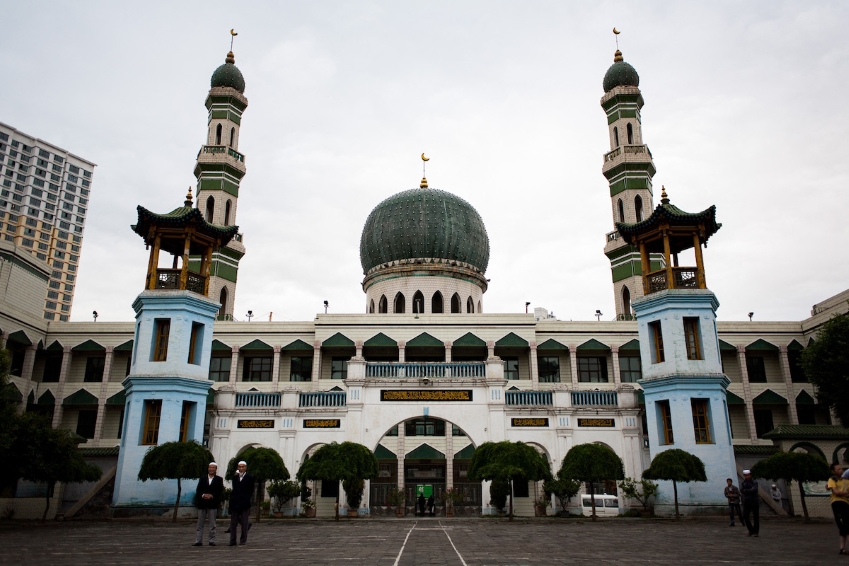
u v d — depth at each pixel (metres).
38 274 60.75
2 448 32.38
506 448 34.22
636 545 19.81
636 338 62.03
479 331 61.62
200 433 39.09
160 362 38.81
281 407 39.91
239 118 73.50
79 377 60.78
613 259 68.62
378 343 60.25
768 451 46.50
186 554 17.09
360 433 39.06
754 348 60.59
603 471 33.12
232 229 43.22
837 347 44.62
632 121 72.31
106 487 40.75
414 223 67.88
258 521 33.25
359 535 23.84
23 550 18.42
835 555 16.92
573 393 40.62
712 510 36.56
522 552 17.59
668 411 39.62
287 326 62.19
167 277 40.72
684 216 40.91
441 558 15.99
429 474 58.59
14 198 163.38
